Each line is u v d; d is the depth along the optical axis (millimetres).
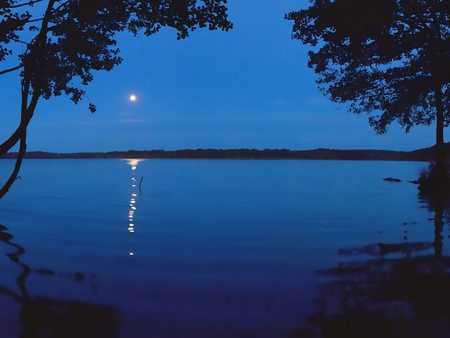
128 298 9305
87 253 14328
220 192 44500
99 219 23500
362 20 25031
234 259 13422
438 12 25938
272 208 29391
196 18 17891
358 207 29031
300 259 13320
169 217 24688
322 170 120000
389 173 91500
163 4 18344
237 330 7516
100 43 19344
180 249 15133
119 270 11883
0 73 17234
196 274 11438
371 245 15375
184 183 62312
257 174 96625
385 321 7824
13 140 18094
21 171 107250
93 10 17859
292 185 56469
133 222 22375
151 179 73562
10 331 7371
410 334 7211
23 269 11898
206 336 7258
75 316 8156
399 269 11641
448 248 14461
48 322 7828
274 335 7285
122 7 18266
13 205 30328
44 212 26500
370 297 9266
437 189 34531
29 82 17859
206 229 20016
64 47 18234
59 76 18453
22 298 9227
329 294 9523
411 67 27875
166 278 11047
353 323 7750
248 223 22031
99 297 9359
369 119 33531
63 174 91250
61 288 10039
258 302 9031
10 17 16656
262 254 14195
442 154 34688
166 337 7219
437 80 26469
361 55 28406
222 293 9672
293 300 9141
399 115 32812
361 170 113750
